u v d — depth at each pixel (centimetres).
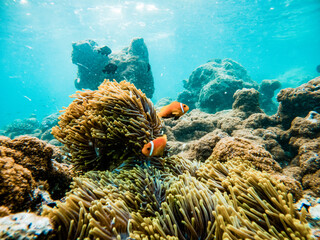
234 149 315
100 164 299
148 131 276
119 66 1284
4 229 128
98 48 1282
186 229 175
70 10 2912
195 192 196
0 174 164
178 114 261
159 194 226
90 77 1309
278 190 183
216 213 172
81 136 287
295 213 161
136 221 179
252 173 204
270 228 151
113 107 281
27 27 3478
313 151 480
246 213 167
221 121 817
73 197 190
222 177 238
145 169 253
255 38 4978
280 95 732
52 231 147
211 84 1520
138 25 3772
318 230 165
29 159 236
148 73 1353
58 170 287
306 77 3647
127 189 223
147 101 308
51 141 1289
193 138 854
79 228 166
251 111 887
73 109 323
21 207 169
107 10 2977
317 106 642
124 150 279
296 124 597
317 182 409
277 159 559
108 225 170
